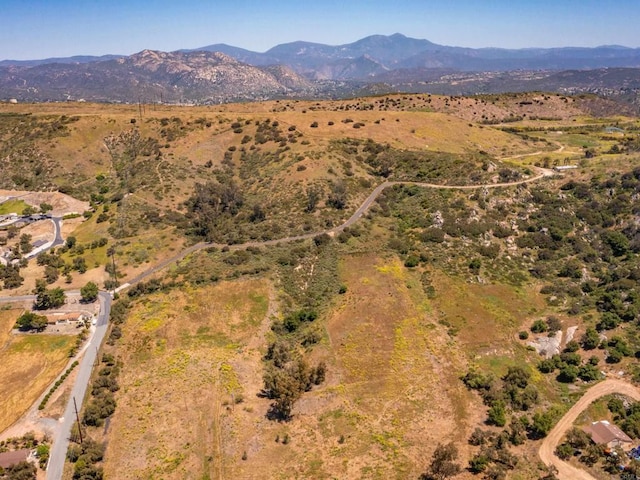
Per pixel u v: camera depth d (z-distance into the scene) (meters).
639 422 79.25
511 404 85.62
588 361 95.56
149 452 75.44
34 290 121.88
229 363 97.12
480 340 101.12
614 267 121.94
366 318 107.19
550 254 126.75
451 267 121.12
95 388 88.88
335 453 75.00
